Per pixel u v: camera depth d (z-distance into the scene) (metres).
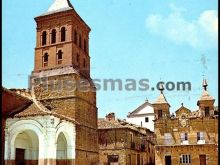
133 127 62.69
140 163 64.94
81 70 46.28
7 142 32.78
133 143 61.50
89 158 43.88
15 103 35.03
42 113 33.91
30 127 34.09
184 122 54.72
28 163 36.88
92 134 45.91
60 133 37.75
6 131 32.84
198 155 52.53
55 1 47.34
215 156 51.66
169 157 54.31
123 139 57.22
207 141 52.66
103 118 62.78
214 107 54.72
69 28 44.47
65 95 41.78
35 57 45.38
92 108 46.97
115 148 57.12
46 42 45.53
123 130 57.78
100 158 57.62
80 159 40.88
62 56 44.00
